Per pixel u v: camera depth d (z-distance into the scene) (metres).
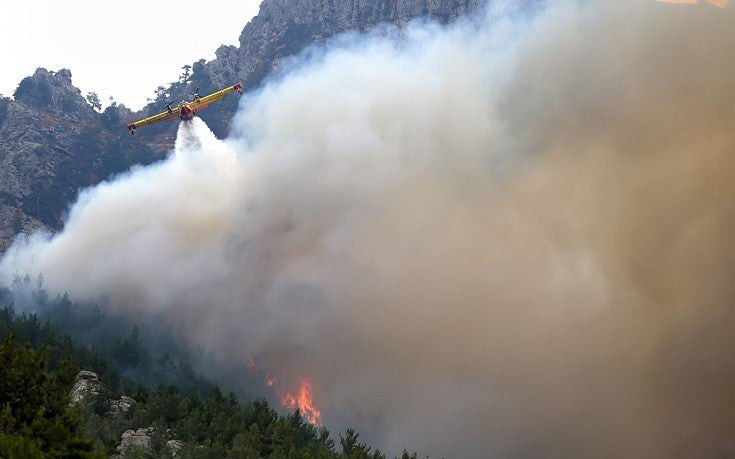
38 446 36.94
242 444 71.56
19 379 41.03
